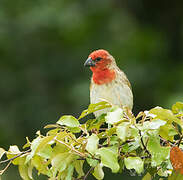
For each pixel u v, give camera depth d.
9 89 14.05
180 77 13.98
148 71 14.19
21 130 13.43
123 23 15.35
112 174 12.25
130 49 14.70
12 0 15.08
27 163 5.42
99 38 15.05
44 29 14.84
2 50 14.48
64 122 5.05
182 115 4.89
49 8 15.03
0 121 13.43
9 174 11.73
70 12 15.12
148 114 4.87
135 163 4.79
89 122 5.59
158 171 5.78
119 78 8.95
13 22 14.80
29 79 14.23
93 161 5.18
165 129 5.02
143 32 15.30
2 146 13.05
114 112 4.81
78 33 15.02
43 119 13.49
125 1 15.91
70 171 5.16
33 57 14.63
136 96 13.77
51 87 14.13
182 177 4.99
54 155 5.00
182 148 5.48
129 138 5.07
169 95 12.95
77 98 13.21
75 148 5.14
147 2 16.17
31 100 13.85
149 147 4.85
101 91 8.91
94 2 15.62
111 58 9.05
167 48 15.30
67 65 14.41
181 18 16.05
